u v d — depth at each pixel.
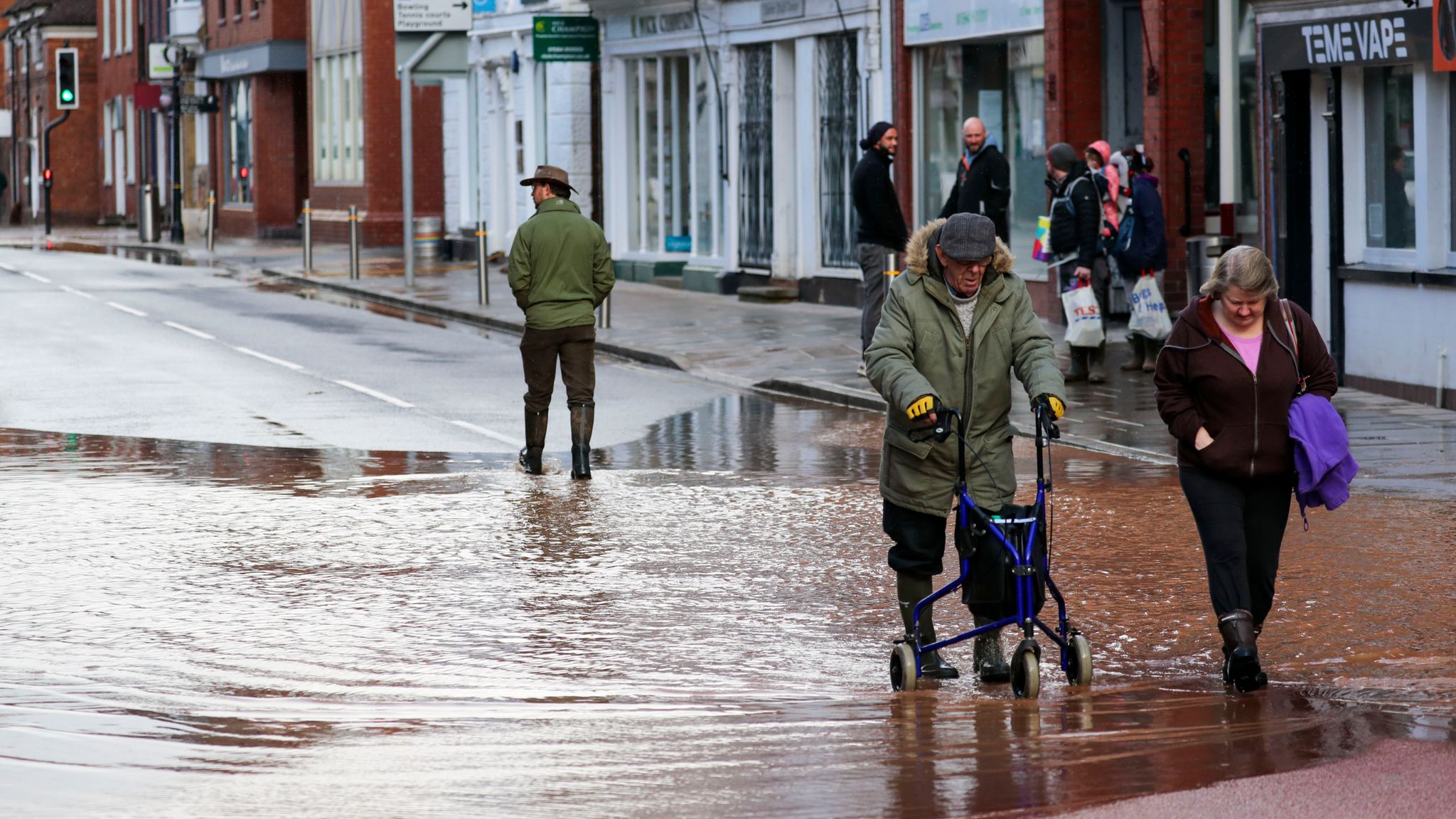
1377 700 16.48
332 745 15.23
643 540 25.86
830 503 28.80
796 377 45.53
